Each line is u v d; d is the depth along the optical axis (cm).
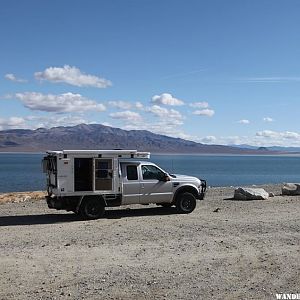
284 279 823
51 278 834
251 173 9675
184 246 1104
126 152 1631
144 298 722
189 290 761
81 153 1574
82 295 737
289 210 1756
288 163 19600
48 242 1162
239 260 964
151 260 967
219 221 1489
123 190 1625
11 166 13475
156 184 1670
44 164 1680
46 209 1862
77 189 1587
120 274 859
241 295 735
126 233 1283
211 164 16525
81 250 1064
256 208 1817
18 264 936
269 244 1124
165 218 1573
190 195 1706
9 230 1358
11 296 732
